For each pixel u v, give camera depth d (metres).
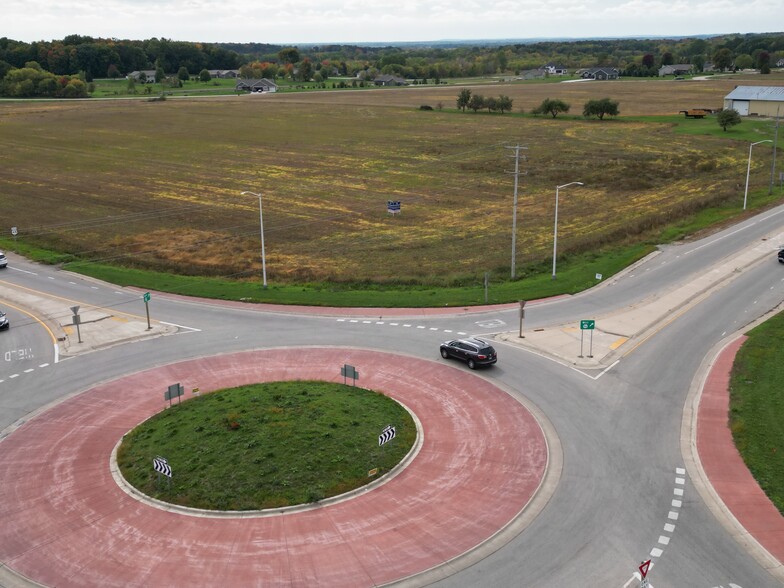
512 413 35.62
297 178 104.12
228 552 25.03
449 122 160.12
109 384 39.75
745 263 61.69
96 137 143.62
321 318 50.53
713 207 82.94
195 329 48.59
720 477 29.52
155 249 70.25
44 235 75.94
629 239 70.25
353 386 38.00
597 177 101.88
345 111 183.25
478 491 28.72
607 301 53.16
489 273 59.56
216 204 89.38
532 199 90.56
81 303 54.25
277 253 68.50
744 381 38.53
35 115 178.88
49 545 25.59
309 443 30.97
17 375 41.12
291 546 25.31
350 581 23.55
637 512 27.25
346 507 27.58
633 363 41.75
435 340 45.84
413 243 71.44
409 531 26.14
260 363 42.47
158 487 28.67
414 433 33.16
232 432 31.94
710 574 23.72
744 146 121.00
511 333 46.72
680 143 125.81
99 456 31.78
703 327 47.41
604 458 31.27
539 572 23.94
